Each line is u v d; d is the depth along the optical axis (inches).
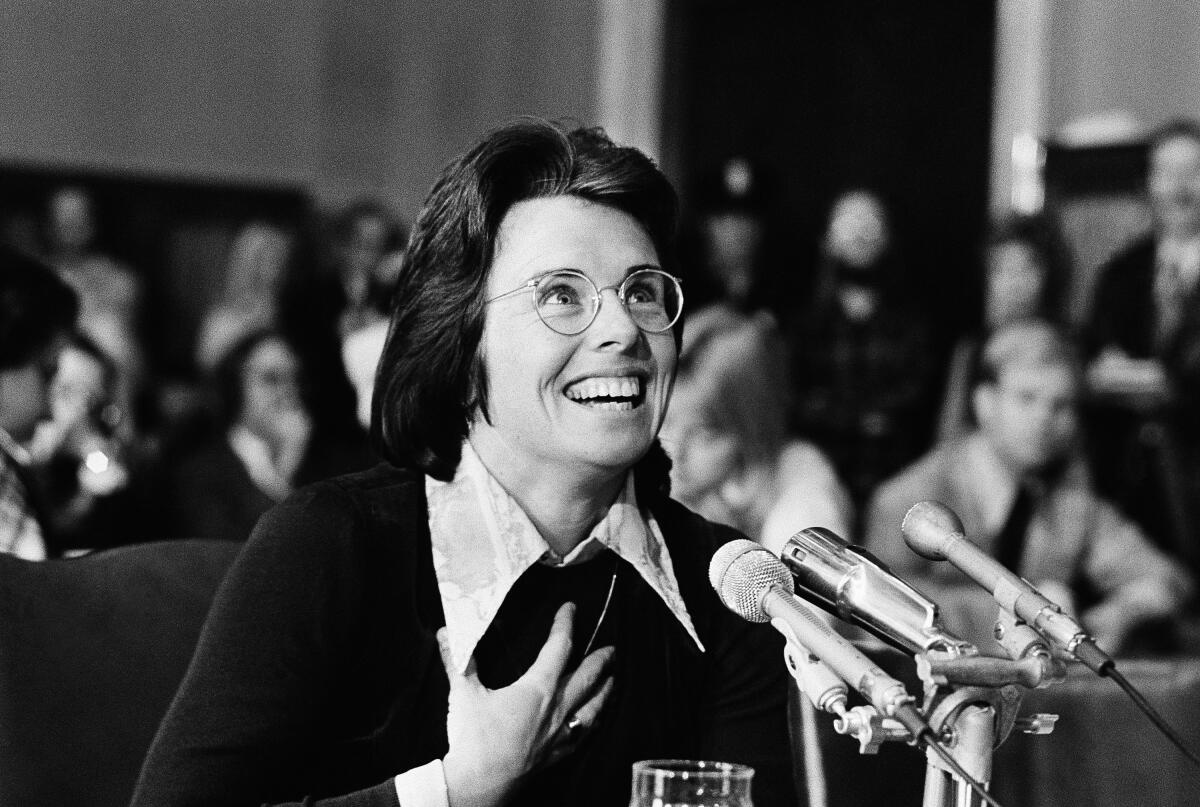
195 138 709.9
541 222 161.6
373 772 163.3
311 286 592.4
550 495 167.2
